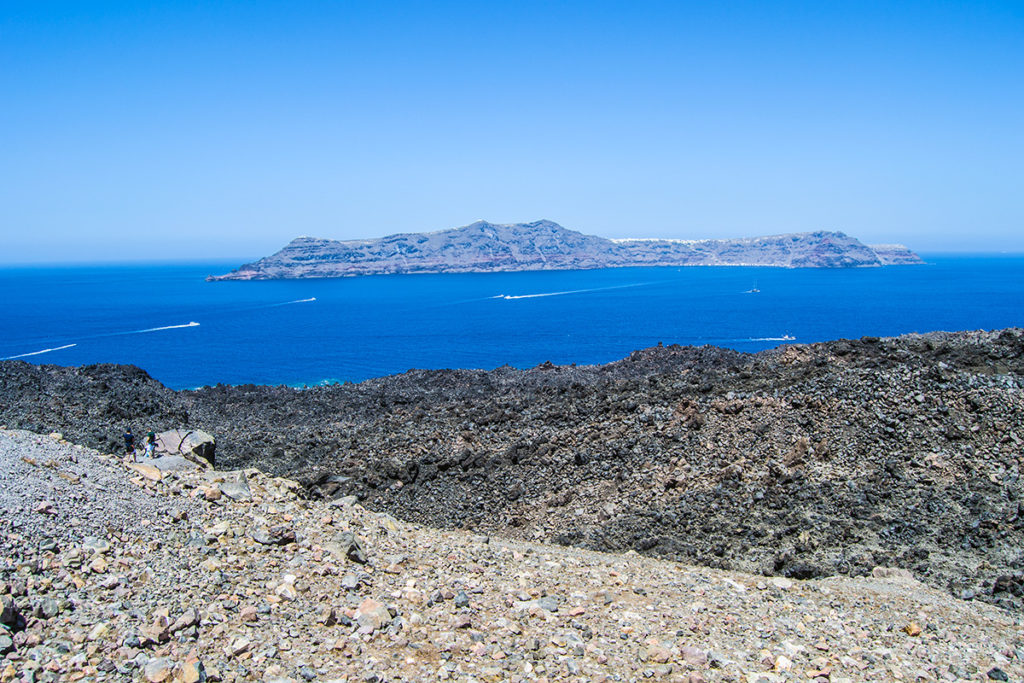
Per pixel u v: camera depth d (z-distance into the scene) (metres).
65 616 10.98
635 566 20.17
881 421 28.23
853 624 15.80
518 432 34.94
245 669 10.79
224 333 164.62
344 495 30.94
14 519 12.31
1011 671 13.81
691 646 13.55
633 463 30.08
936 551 21.72
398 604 13.88
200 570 13.18
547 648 12.92
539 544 25.77
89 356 129.50
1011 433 25.80
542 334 157.00
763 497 25.75
